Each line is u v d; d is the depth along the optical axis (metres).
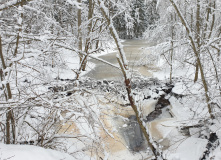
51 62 4.28
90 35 5.05
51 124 3.80
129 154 5.80
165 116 8.06
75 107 3.69
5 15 3.88
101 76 10.73
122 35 34.69
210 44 4.96
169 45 8.75
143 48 9.77
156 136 6.78
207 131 5.50
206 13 8.61
